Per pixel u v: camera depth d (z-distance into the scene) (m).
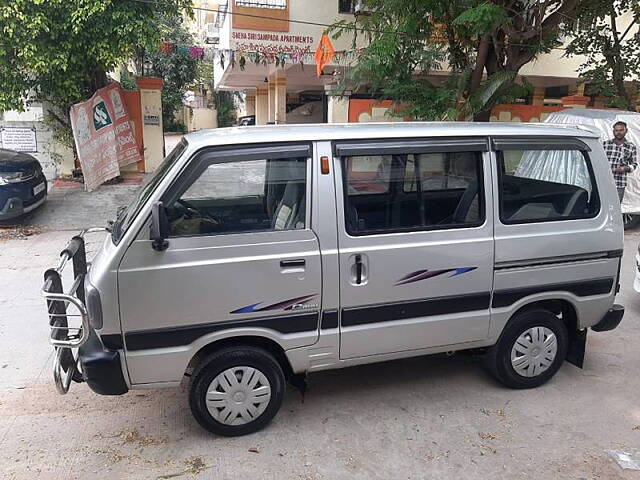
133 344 2.99
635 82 12.89
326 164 3.17
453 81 9.70
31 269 6.78
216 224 3.05
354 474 3.00
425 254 3.37
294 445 3.25
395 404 3.72
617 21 14.16
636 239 8.65
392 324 3.40
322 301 3.22
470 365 4.30
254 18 12.77
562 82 16.75
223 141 3.07
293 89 23.50
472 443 3.28
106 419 3.54
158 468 3.04
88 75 10.60
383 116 12.07
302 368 3.32
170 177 3.00
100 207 10.16
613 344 4.73
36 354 4.47
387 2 8.90
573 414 3.60
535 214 3.64
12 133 11.68
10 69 9.70
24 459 3.11
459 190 3.45
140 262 2.92
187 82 25.36
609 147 8.18
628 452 3.20
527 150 3.58
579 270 3.77
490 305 3.60
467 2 8.55
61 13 9.18
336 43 13.16
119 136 12.09
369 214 3.29
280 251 3.11
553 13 9.37
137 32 9.53
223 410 3.23
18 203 8.67
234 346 3.20
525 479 2.96
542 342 3.84
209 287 3.02
